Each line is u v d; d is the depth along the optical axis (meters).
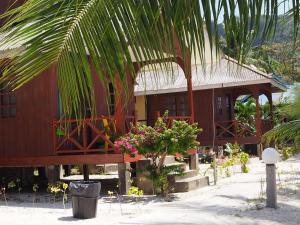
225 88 24.67
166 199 10.63
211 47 2.43
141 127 11.09
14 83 2.62
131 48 2.54
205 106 23.91
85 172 12.51
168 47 2.48
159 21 2.47
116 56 2.58
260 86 23.55
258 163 20.03
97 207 9.21
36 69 2.63
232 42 2.51
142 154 10.99
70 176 15.62
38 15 2.48
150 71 2.70
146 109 21.75
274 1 2.60
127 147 10.80
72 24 2.59
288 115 13.67
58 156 11.76
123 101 2.70
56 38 2.58
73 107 2.82
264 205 9.21
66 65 2.68
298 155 22.50
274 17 2.61
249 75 22.27
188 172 12.75
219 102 24.77
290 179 13.34
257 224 7.65
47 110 11.92
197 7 2.46
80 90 2.77
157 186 11.11
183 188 11.69
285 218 8.09
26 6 2.46
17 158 12.22
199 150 23.56
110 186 12.95
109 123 11.45
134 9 2.50
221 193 11.12
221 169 15.30
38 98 12.04
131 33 2.52
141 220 8.10
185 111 24.20
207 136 23.81
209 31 2.43
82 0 2.56
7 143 12.37
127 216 8.70
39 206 10.30
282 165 18.09
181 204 9.68
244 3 2.51
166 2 2.46
